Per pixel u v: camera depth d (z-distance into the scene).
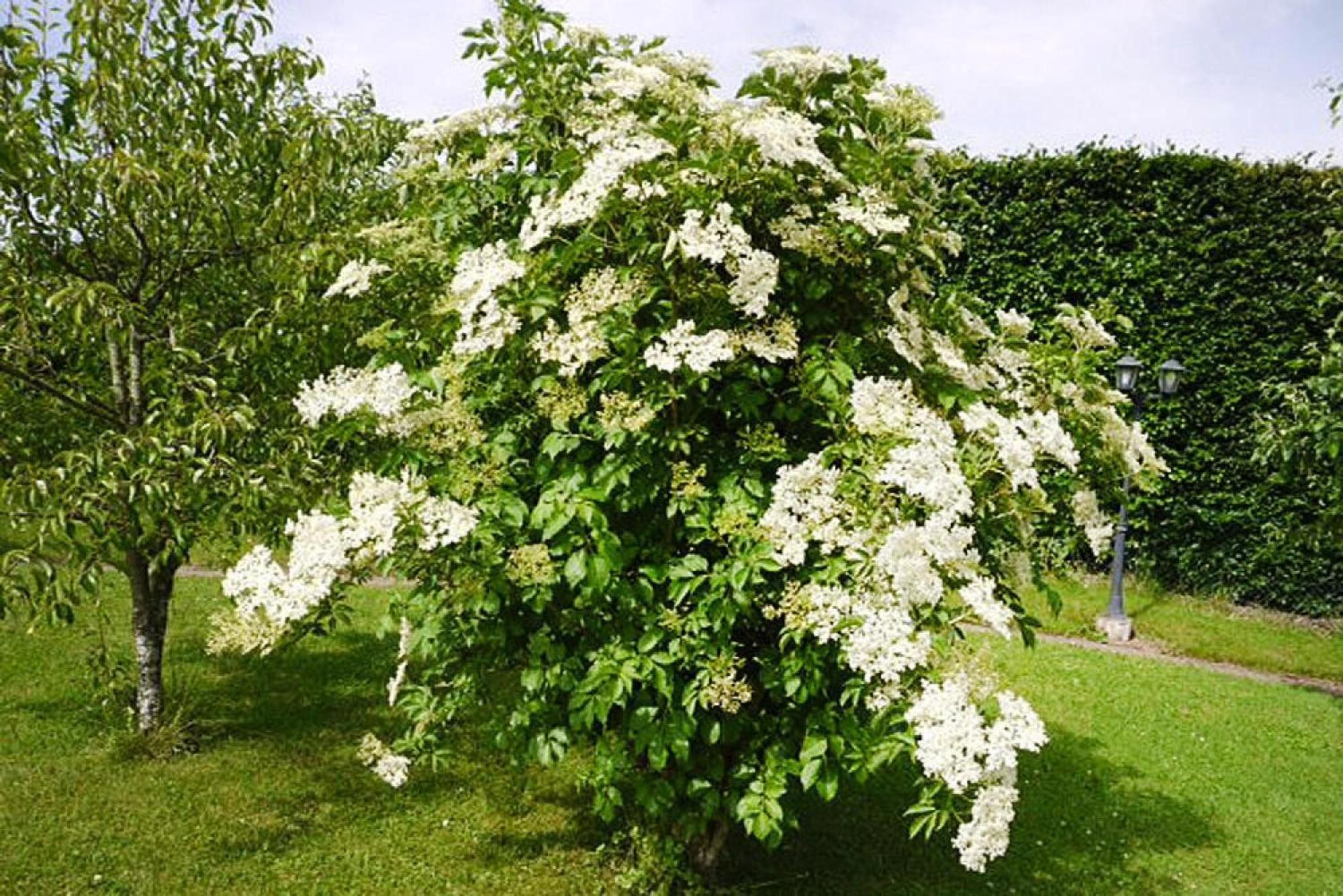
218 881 3.99
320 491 4.75
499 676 4.59
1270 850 4.63
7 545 7.68
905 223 3.20
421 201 4.16
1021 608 3.76
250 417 4.65
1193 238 9.53
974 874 4.30
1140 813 4.97
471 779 5.05
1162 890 4.23
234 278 5.46
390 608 3.81
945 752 2.67
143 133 4.96
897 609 2.85
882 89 3.67
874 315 3.57
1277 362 9.37
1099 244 9.88
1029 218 10.11
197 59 5.07
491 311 3.20
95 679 5.52
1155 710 6.44
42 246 4.89
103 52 4.76
